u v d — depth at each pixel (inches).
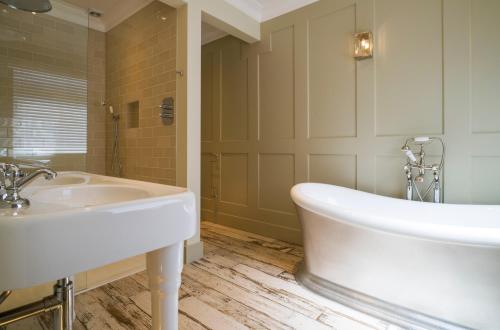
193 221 30.2
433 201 74.0
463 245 44.6
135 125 98.5
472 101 69.5
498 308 44.6
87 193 40.3
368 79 85.2
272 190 109.3
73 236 20.1
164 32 88.7
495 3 66.7
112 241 22.3
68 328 37.8
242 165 119.1
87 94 83.0
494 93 66.9
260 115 112.1
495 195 67.1
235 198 122.0
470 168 70.1
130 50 96.0
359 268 57.7
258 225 113.5
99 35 90.4
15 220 17.7
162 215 26.2
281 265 82.0
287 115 104.2
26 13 70.3
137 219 24.1
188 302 61.2
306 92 98.6
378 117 83.7
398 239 50.9
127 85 97.0
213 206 131.0
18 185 28.6
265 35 109.5
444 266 47.7
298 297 63.3
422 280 50.3
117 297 62.9
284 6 103.0
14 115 66.6
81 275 65.9
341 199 80.8
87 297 62.8
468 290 46.5
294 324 53.4
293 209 103.3
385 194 82.5
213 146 130.0
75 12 80.1
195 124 85.1
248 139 116.3
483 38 68.0
